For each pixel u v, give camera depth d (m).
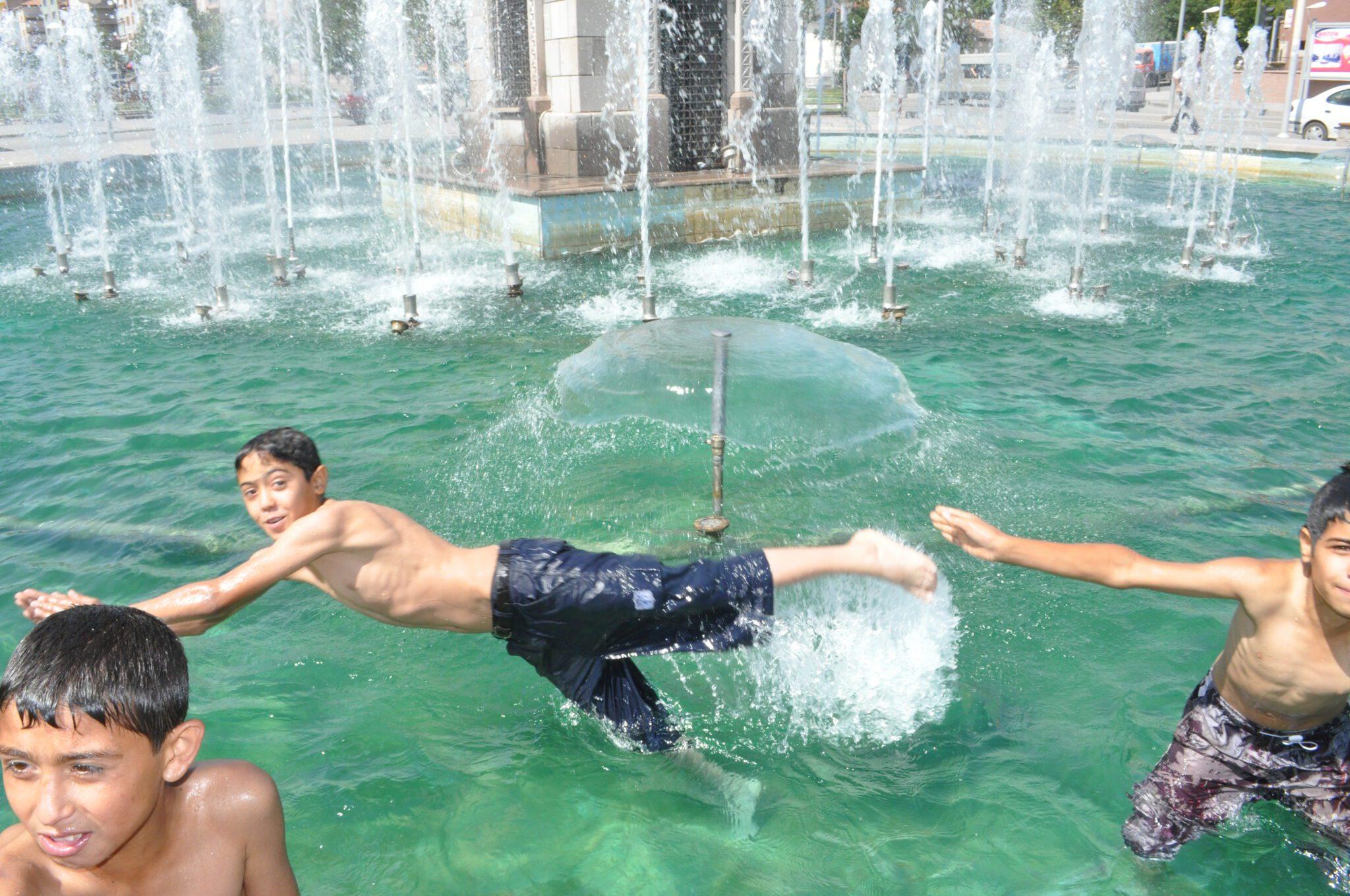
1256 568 2.70
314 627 4.16
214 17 37.72
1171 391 7.10
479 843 2.90
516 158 15.14
